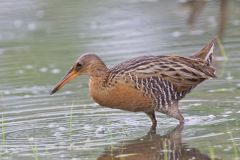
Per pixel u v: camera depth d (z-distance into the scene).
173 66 18.11
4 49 26.73
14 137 17.09
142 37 26.58
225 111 18.45
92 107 19.59
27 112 19.20
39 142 16.58
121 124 18.03
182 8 30.03
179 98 18.31
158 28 27.91
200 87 20.92
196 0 30.03
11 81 22.64
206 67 18.44
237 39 25.56
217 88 20.67
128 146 16.05
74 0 32.81
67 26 29.00
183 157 15.09
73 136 17.00
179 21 28.75
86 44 26.12
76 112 19.14
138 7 31.36
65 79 18.58
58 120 18.44
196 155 15.13
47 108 19.53
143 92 17.84
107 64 22.95
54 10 31.33
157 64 18.05
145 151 15.64
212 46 18.80
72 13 30.78
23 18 30.50
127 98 17.91
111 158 15.21
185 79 18.16
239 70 22.16
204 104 19.27
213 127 17.11
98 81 18.14
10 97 20.80
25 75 23.27
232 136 16.19
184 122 17.92
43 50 26.11
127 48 25.11
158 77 17.94
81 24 29.16
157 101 17.95
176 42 25.55
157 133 17.08
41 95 20.91
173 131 17.14
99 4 32.12
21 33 28.56
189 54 23.73
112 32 27.70
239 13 29.08
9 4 32.50
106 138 16.75
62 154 15.56
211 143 15.80
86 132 17.31
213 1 31.45
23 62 24.92
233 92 20.12
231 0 30.58
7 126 18.05
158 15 29.83
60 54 25.41
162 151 15.55
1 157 15.54
